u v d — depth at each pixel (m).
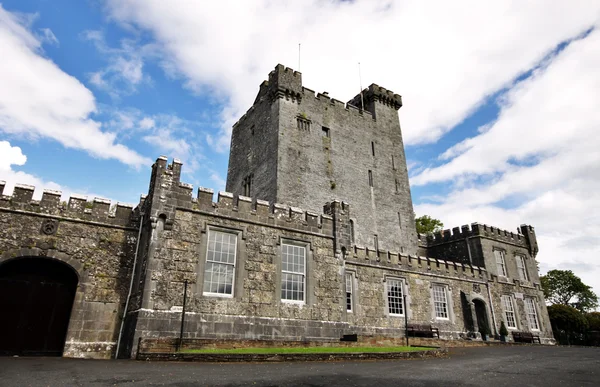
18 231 15.72
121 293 17.03
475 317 30.14
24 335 15.52
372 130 39.41
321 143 34.94
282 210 20.14
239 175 38.09
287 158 32.28
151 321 15.08
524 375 10.92
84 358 14.62
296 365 11.62
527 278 37.69
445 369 11.77
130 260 17.58
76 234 16.81
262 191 32.94
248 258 18.25
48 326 15.98
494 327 31.81
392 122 41.62
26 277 16.05
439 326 28.31
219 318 16.59
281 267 19.09
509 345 26.45
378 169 37.81
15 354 15.19
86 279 16.50
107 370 10.05
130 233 17.94
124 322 16.28
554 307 45.03
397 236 36.12
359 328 24.36
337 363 12.47
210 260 17.33
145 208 17.86
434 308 28.75
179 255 16.52
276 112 33.72
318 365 11.78
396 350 15.79
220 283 17.28
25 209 16.02
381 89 41.91
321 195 32.91
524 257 38.34
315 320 19.17
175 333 15.42
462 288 31.08
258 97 38.16
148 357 12.50
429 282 29.17
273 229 19.45
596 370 12.21
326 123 36.16
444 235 38.31
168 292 15.80
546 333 36.25
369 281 25.95
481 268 33.31
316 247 20.61
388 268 27.16
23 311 15.72
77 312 16.00
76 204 17.14
